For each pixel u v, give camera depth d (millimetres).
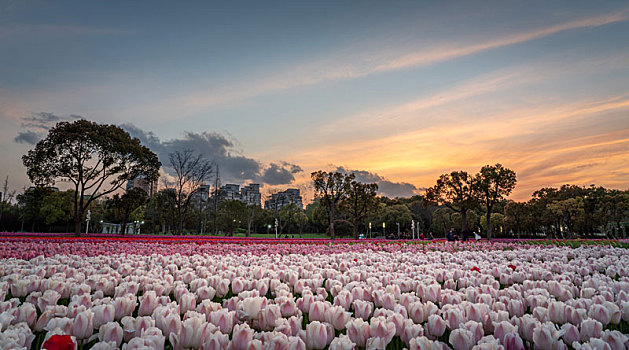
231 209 57594
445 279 5043
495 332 2434
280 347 1947
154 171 31578
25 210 56469
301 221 79250
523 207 63562
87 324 2385
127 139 29812
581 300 3176
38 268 5051
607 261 6883
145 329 2357
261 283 3904
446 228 76688
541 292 3637
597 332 2410
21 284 3771
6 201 55844
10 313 2588
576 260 7504
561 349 2168
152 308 3021
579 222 54500
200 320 2217
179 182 46531
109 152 27828
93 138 26766
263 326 2596
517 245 15648
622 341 2227
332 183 44188
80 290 3662
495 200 38781
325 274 5520
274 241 23344
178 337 2107
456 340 2188
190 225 62594
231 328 2525
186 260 7051
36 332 2744
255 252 10633
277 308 2678
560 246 14836
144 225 60750
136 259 7297
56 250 8695
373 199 45188
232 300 3049
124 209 37156
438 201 41562
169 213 49531
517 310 3068
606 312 2773
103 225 66562
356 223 44375
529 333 2439
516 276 4867
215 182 59594
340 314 2611
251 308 2748
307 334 2232
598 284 4188
